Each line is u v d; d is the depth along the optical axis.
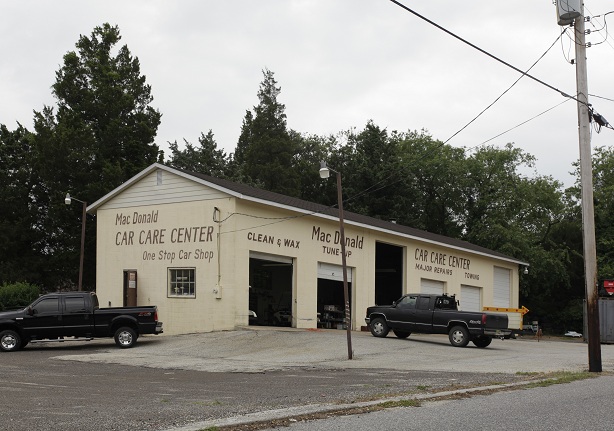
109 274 30.78
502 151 59.94
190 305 28.06
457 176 59.53
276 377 15.30
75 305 23.89
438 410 9.77
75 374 16.09
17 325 23.39
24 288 35.09
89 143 42.41
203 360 20.03
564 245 57.91
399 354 21.62
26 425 8.42
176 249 28.75
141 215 30.08
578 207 63.91
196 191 28.44
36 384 13.68
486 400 10.95
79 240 41.12
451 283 40.50
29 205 44.66
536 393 12.08
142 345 24.56
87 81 46.69
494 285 45.59
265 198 28.61
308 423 8.61
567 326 58.75
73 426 8.33
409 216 58.19
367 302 33.97
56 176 41.81
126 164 43.25
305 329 29.19
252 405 10.27
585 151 18.33
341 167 61.31
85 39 47.97
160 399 11.09
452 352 22.78
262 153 61.84
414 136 65.69
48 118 47.38
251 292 33.06
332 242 32.09
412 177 59.59
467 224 61.31
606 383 14.39
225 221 27.48
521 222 60.09
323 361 19.69
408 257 36.94
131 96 46.06
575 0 18.02
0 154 44.72
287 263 30.16
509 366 18.48
